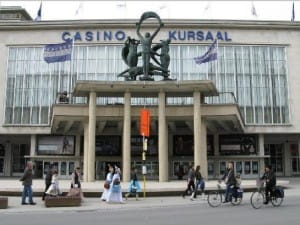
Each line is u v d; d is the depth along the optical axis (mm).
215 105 35812
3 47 53750
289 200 21484
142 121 26156
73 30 53562
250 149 51938
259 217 14234
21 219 14320
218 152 52250
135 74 36312
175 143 50531
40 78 53125
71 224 12844
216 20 53469
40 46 53688
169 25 53281
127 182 32562
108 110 35469
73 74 52844
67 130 48250
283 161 56969
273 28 53844
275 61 53625
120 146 50625
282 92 53062
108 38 53250
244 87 52844
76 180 20047
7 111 52812
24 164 56906
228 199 18969
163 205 19422
